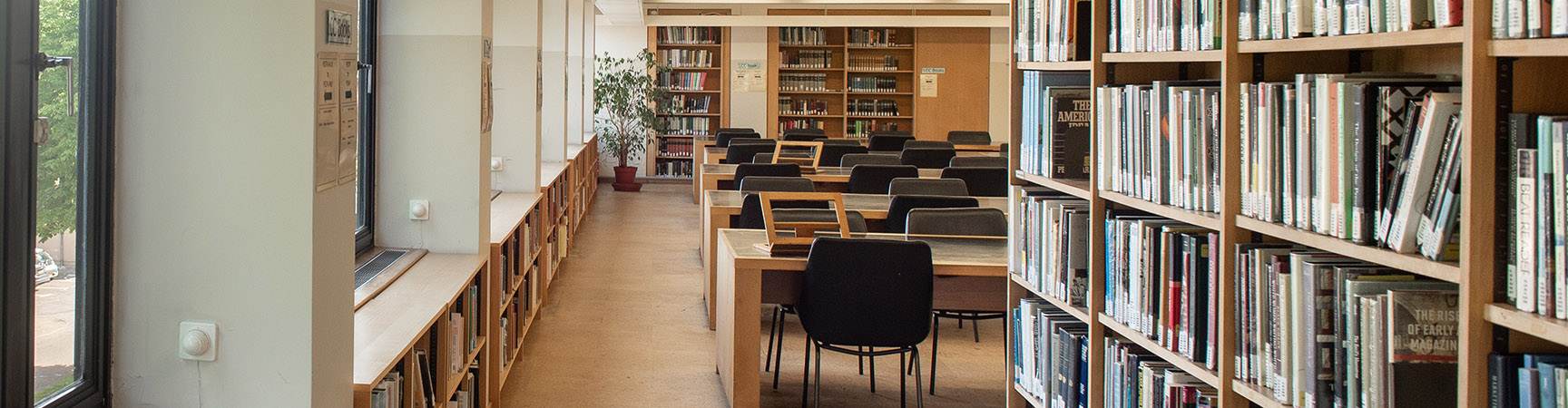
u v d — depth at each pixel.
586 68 14.46
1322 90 1.81
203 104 2.65
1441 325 1.71
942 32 17.16
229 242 2.68
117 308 2.71
